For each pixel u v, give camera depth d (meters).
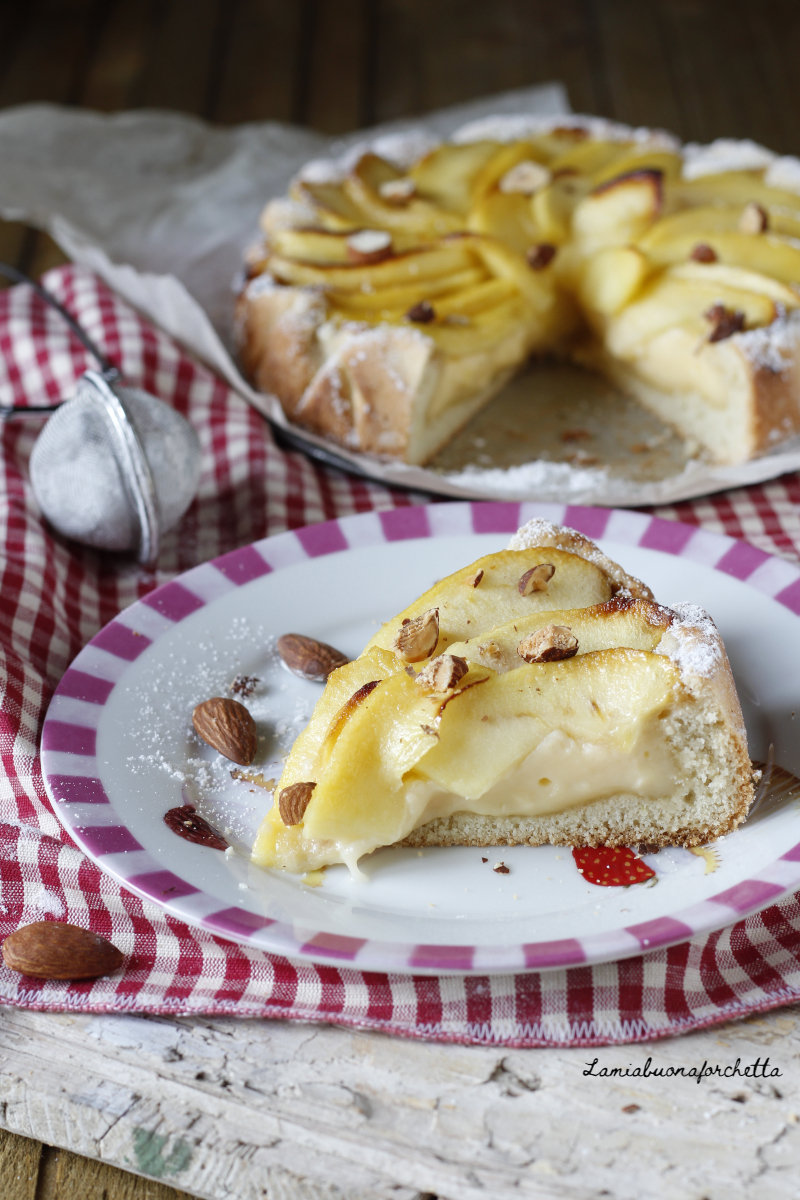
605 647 0.52
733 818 0.51
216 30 1.20
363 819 0.50
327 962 0.45
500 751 0.50
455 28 1.20
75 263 0.82
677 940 0.46
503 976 0.47
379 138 0.93
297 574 0.59
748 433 0.70
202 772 0.52
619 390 0.76
